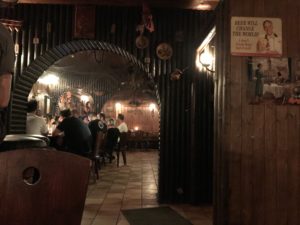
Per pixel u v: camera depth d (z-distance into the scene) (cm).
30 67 521
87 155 573
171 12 532
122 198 532
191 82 528
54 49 525
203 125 512
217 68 327
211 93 517
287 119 292
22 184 100
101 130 706
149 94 1617
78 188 102
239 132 290
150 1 480
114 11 529
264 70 293
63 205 101
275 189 288
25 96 543
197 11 534
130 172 821
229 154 288
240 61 294
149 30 512
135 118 1775
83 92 1303
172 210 463
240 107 291
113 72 1166
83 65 1041
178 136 523
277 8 299
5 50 130
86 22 520
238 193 286
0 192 98
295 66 295
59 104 1193
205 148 511
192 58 529
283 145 291
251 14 297
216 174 323
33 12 526
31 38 523
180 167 520
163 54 524
